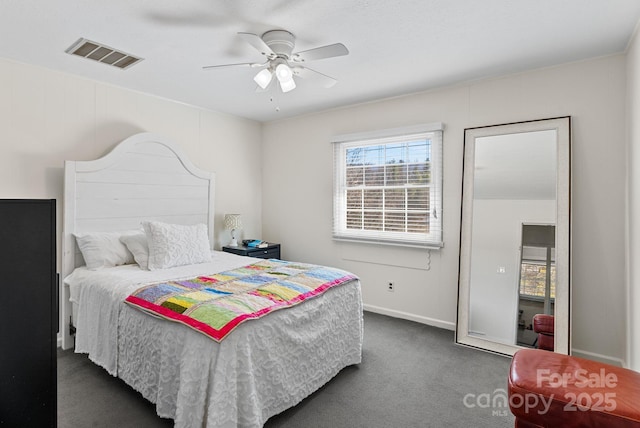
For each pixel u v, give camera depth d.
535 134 2.82
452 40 2.36
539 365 1.54
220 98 3.68
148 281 2.35
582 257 2.69
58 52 2.54
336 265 4.15
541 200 2.78
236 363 1.61
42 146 2.81
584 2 1.91
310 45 2.44
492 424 1.90
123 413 1.95
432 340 3.08
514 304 2.84
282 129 4.60
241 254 4.02
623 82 2.53
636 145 2.21
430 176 3.45
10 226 0.77
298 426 1.87
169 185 3.59
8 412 0.76
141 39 2.34
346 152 4.07
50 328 0.83
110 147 3.23
